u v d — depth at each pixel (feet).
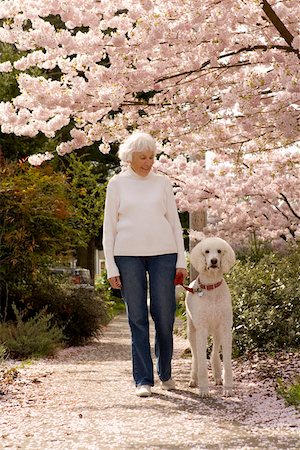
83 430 14.19
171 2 20.89
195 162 34.27
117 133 25.68
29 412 16.12
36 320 35.91
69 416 15.57
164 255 18.52
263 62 21.57
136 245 18.31
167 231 18.56
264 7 20.07
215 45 21.30
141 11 21.21
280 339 26.32
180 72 23.15
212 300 18.21
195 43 21.11
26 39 22.36
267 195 35.22
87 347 35.63
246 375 21.63
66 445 13.03
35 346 29.30
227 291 18.54
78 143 25.14
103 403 17.07
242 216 37.47
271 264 31.48
